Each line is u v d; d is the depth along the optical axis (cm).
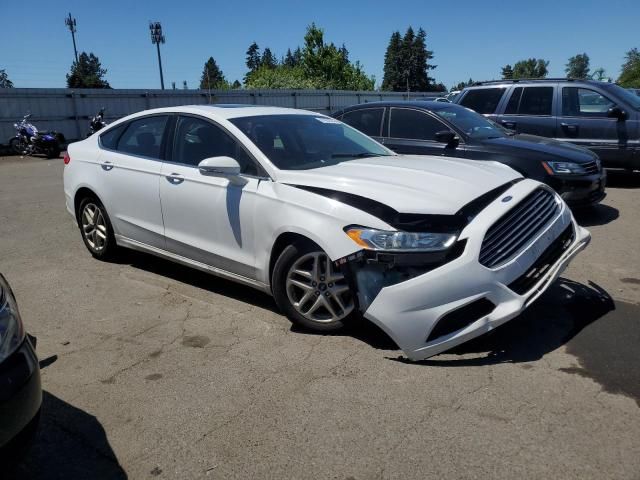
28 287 502
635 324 391
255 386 324
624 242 609
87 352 374
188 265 473
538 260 354
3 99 1989
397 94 3650
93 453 270
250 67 13250
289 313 393
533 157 675
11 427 216
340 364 346
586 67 12912
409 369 337
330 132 494
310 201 371
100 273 536
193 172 452
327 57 4994
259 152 418
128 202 510
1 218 806
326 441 272
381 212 344
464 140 713
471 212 345
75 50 5969
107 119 2289
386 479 245
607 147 888
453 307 322
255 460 261
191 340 387
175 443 275
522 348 359
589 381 319
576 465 250
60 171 1413
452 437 271
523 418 285
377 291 339
